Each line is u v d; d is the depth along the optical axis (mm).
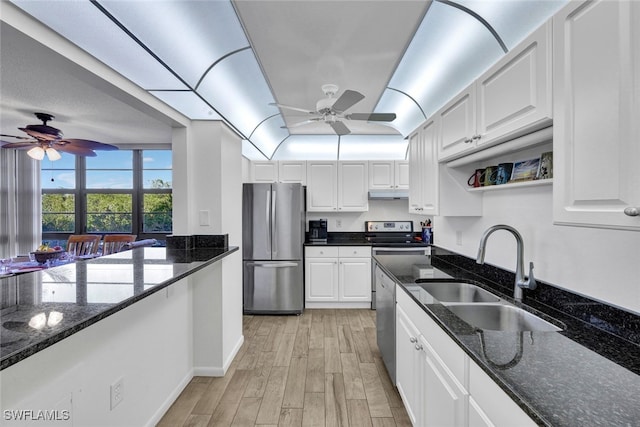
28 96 2656
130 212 5203
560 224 1044
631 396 746
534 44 1189
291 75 2441
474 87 1643
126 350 1685
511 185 1562
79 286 1379
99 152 5188
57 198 5195
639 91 777
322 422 1965
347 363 2717
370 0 1603
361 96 2273
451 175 2148
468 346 1028
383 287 2541
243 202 4008
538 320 1388
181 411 2084
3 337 846
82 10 1284
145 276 1577
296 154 4898
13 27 1185
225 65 2230
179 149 2506
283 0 1589
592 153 919
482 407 975
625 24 810
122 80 1820
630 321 1088
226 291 2646
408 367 1847
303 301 4195
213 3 1634
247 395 2256
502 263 1919
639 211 762
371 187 4566
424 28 1987
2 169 4781
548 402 722
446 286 2025
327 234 4809
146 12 1483
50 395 1206
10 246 4812
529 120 1220
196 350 2533
